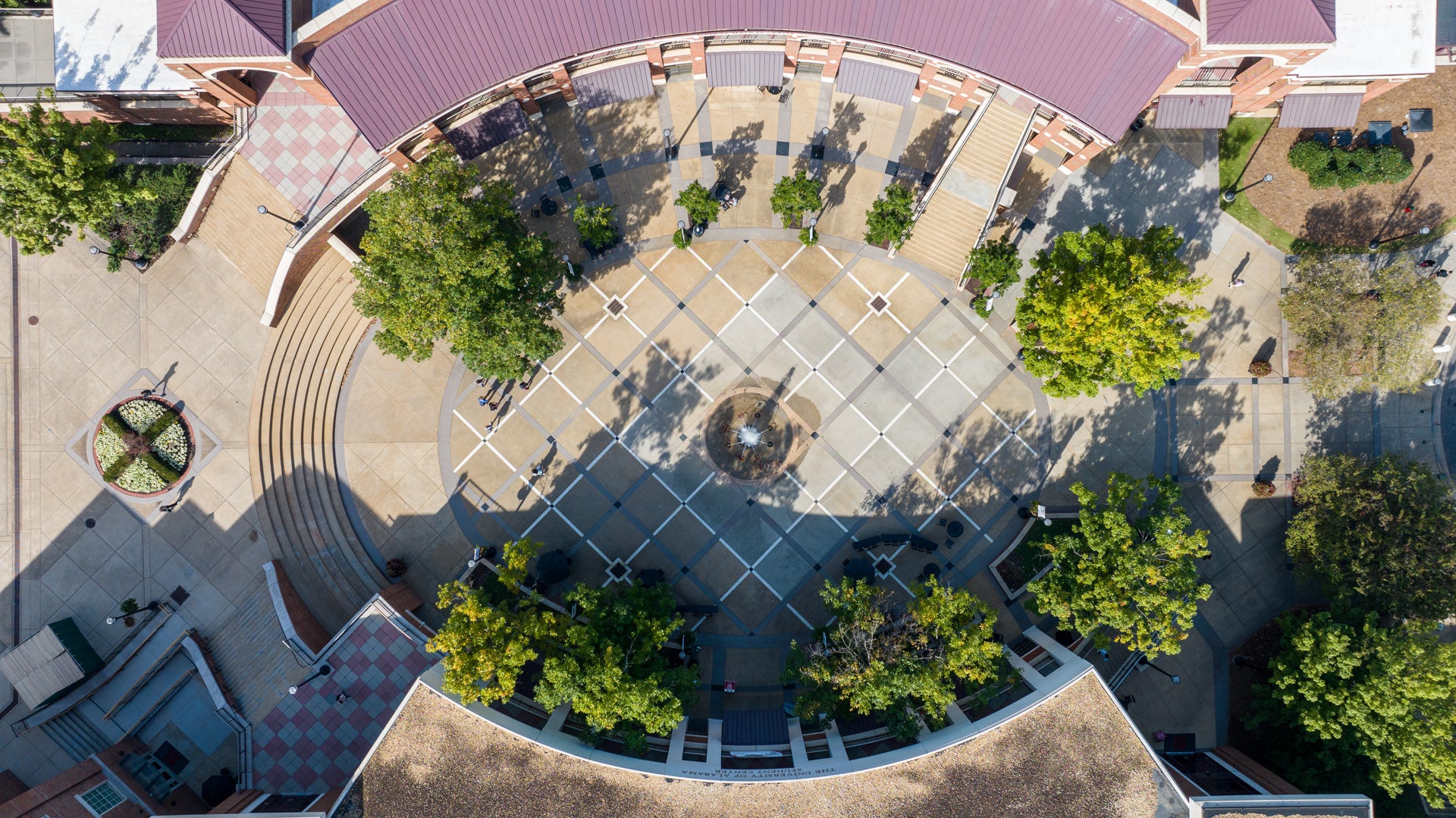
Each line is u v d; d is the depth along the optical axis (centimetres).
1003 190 5006
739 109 5422
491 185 4672
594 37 4709
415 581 5406
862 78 5212
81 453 5409
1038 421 5438
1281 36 4272
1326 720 4603
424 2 4484
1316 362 4994
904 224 5047
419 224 4297
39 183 4325
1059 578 4762
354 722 5012
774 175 5450
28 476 5384
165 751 5222
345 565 5378
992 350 5450
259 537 5403
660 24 4706
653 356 5481
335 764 4978
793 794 4403
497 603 5297
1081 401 5434
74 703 5228
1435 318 4778
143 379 5419
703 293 5481
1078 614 4569
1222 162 5397
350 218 5322
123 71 4744
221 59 4338
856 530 5434
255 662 5169
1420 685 4334
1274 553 5372
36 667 5100
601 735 4688
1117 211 5406
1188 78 4919
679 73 5381
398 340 4600
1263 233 5388
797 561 5416
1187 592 4547
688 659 5197
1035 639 5150
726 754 4703
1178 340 4331
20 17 4962
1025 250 5416
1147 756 4388
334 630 5350
